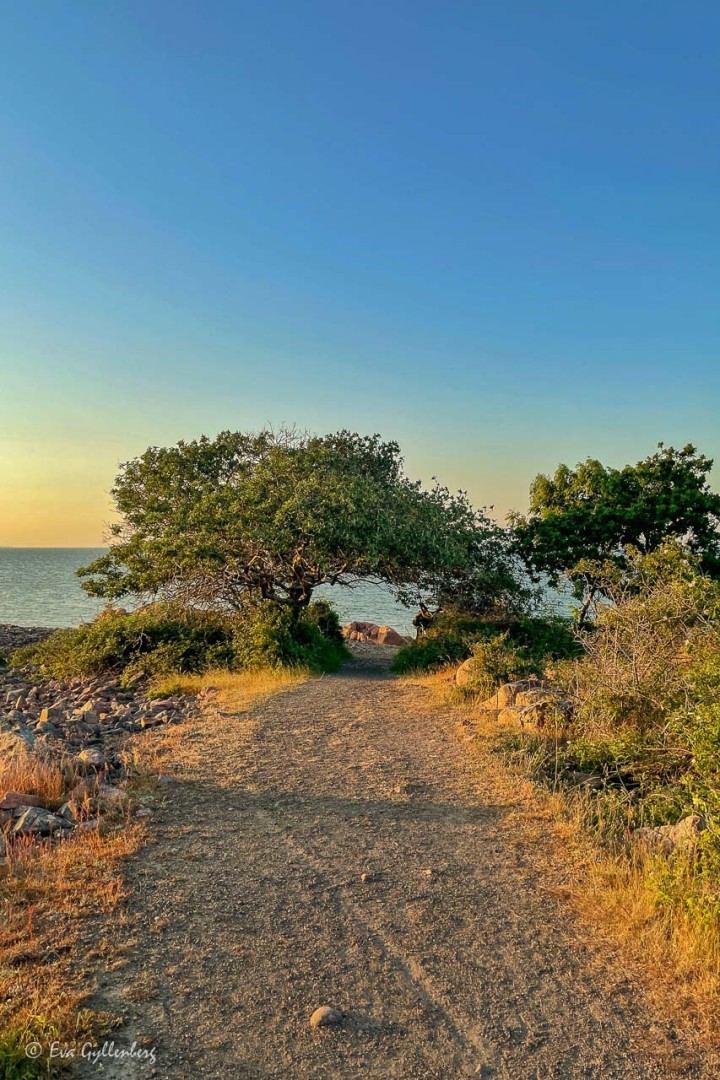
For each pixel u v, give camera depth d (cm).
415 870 629
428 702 1438
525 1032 412
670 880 545
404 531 2073
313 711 1359
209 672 1933
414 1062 387
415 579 2312
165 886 580
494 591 2361
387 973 468
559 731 1078
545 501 2812
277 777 902
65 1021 398
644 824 749
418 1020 421
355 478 2236
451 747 1063
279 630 2062
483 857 660
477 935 519
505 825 741
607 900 565
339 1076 375
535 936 518
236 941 502
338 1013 420
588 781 891
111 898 545
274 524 1981
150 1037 395
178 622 2238
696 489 2533
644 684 953
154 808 775
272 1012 424
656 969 473
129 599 2855
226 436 2472
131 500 2377
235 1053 388
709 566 2383
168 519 2152
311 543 2011
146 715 1380
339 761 985
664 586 1063
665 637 990
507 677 1445
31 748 882
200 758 991
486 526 2466
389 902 568
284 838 698
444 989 452
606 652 1049
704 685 735
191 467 2414
